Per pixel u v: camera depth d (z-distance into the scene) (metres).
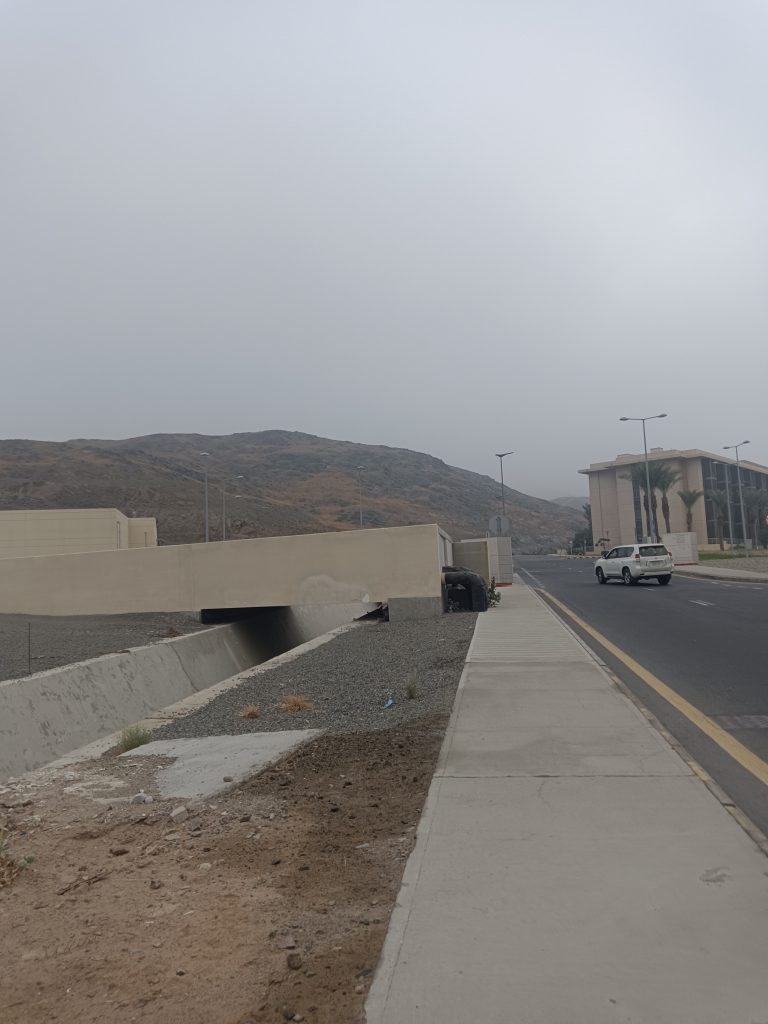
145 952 4.06
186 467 150.75
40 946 4.18
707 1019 3.18
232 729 9.50
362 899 4.52
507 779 6.38
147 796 6.74
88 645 19.25
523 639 15.88
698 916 4.02
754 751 7.46
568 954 3.68
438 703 9.97
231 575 24.50
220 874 5.02
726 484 115.25
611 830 5.20
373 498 156.62
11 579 27.00
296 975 3.73
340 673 13.39
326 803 6.29
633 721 8.30
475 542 34.12
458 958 3.66
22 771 11.19
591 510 121.38
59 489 105.38
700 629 18.31
